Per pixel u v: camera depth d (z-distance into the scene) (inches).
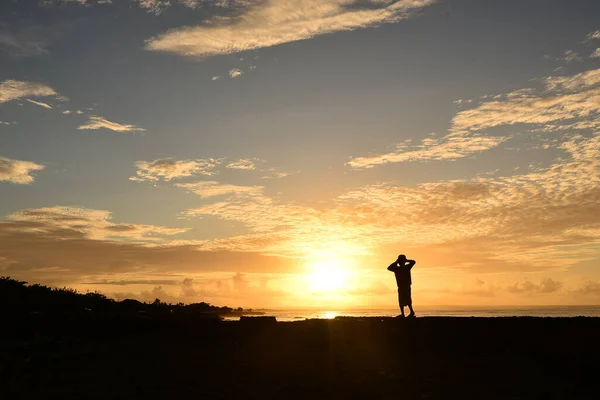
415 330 807.7
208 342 845.2
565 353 644.7
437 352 710.5
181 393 502.9
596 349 650.2
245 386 532.7
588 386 522.9
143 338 885.8
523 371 590.6
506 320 814.5
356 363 650.2
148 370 613.0
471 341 738.2
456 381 549.0
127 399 481.7
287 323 955.3
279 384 541.3
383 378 565.0
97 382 548.4
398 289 894.4
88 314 1063.6
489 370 597.9
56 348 781.3
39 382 548.1
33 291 1288.1
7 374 580.7
